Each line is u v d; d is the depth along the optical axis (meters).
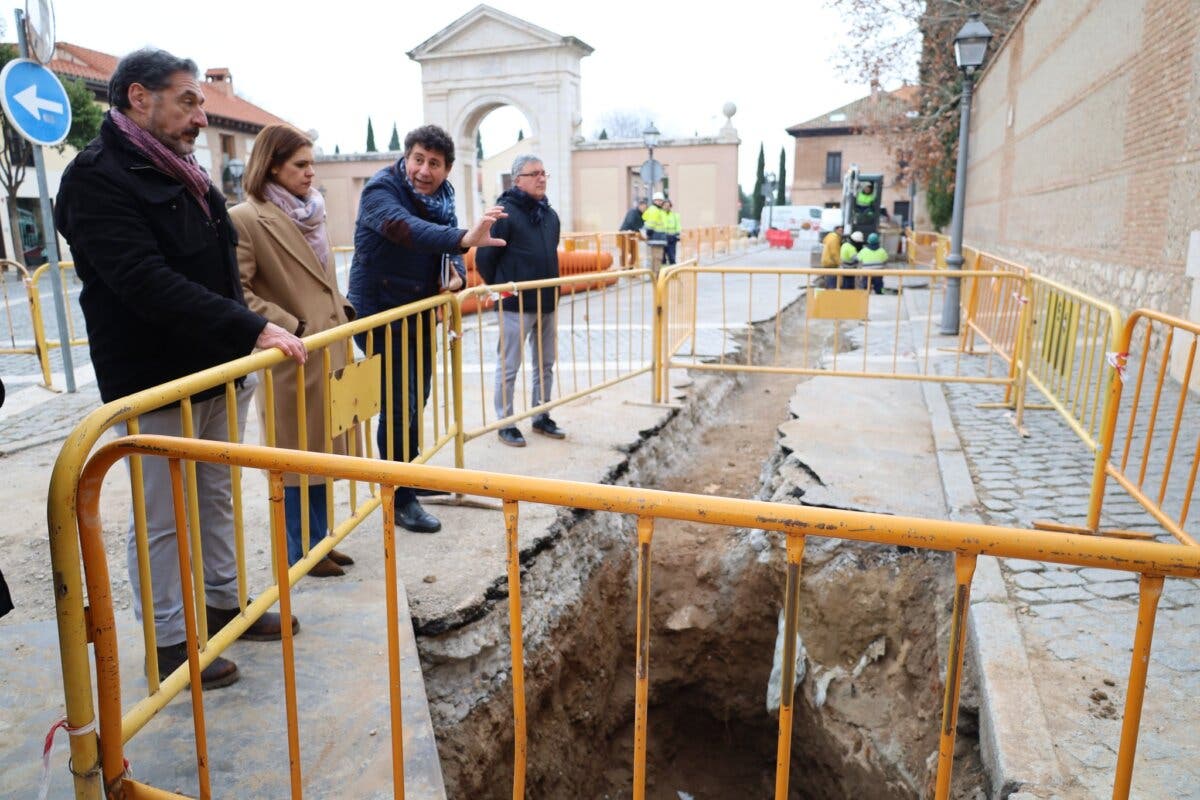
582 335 10.56
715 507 1.72
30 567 3.84
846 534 1.66
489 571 3.69
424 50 33.94
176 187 2.54
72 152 27.41
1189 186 7.35
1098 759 2.57
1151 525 4.23
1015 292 6.77
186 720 2.58
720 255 28.72
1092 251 10.52
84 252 2.44
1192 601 3.45
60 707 2.64
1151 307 8.21
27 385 7.96
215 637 2.62
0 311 14.28
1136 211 8.80
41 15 6.82
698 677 4.98
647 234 19.03
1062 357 5.46
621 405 6.69
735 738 4.95
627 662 4.96
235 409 2.57
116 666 2.04
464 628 3.42
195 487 2.45
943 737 1.74
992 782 2.68
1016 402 6.58
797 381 9.05
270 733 2.53
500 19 32.97
